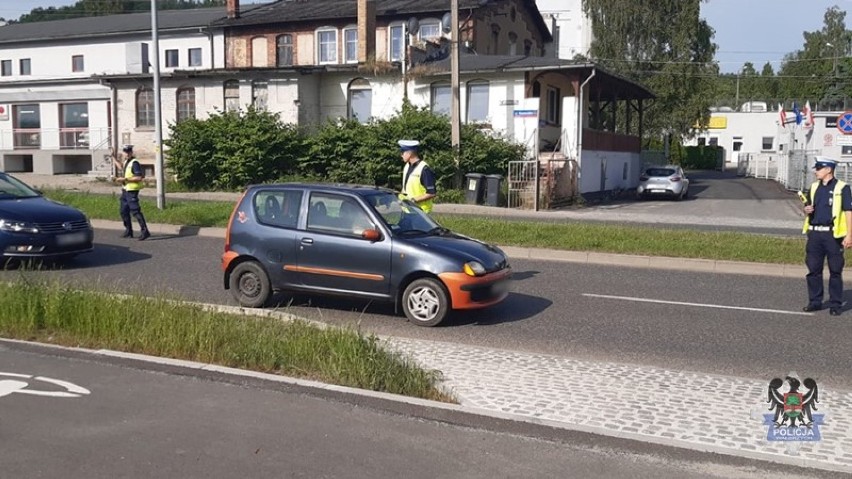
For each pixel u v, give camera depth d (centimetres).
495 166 2698
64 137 4559
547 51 5066
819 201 990
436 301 896
